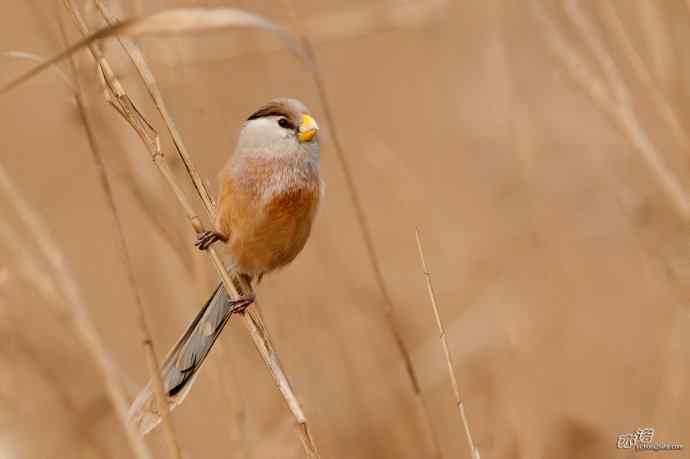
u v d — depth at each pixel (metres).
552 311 11.87
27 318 9.38
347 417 10.84
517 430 10.04
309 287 11.02
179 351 8.29
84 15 7.73
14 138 12.33
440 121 15.12
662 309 12.43
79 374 9.57
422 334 12.19
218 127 9.90
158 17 6.16
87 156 12.22
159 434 10.00
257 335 7.70
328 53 16.67
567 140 13.29
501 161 13.78
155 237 10.00
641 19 11.03
